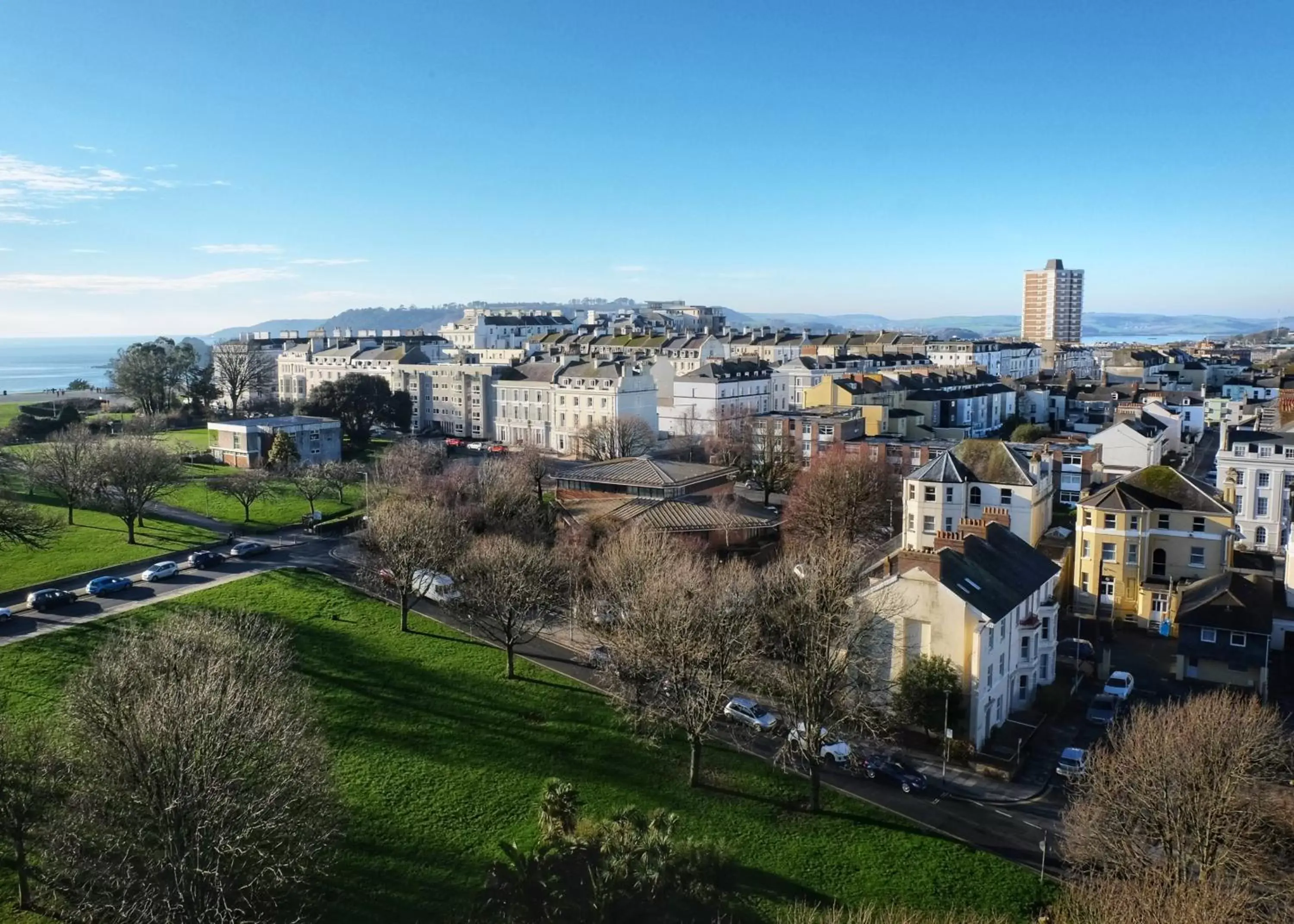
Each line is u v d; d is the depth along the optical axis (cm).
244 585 10394
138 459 12512
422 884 5531
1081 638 9550
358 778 6644
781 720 7606
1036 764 7081
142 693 5334
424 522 10450
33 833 5006
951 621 7156
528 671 8556
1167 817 4966
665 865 5225
